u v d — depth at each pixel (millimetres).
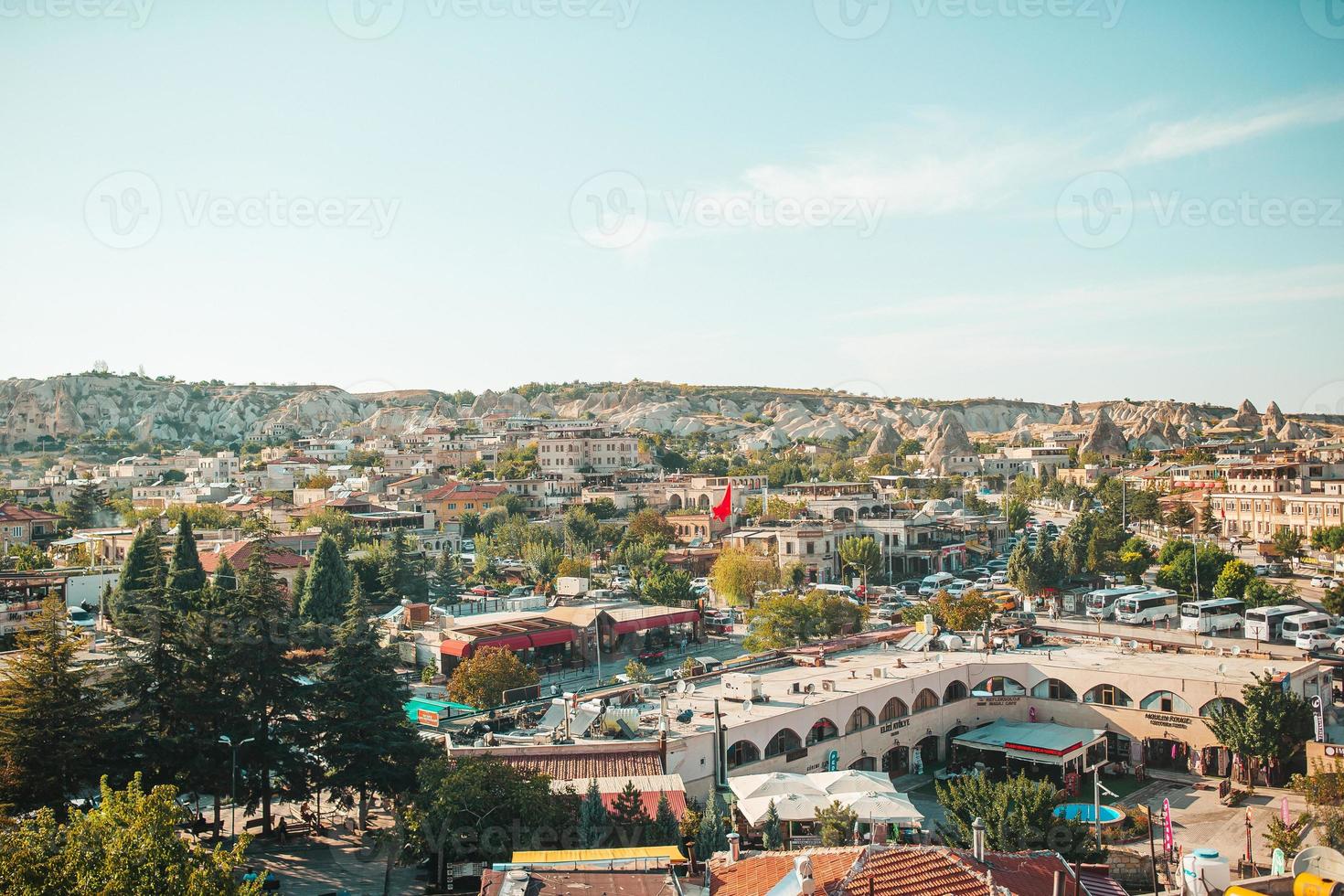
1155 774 77562
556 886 38250
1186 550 145375
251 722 62656
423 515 195250
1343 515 164500
